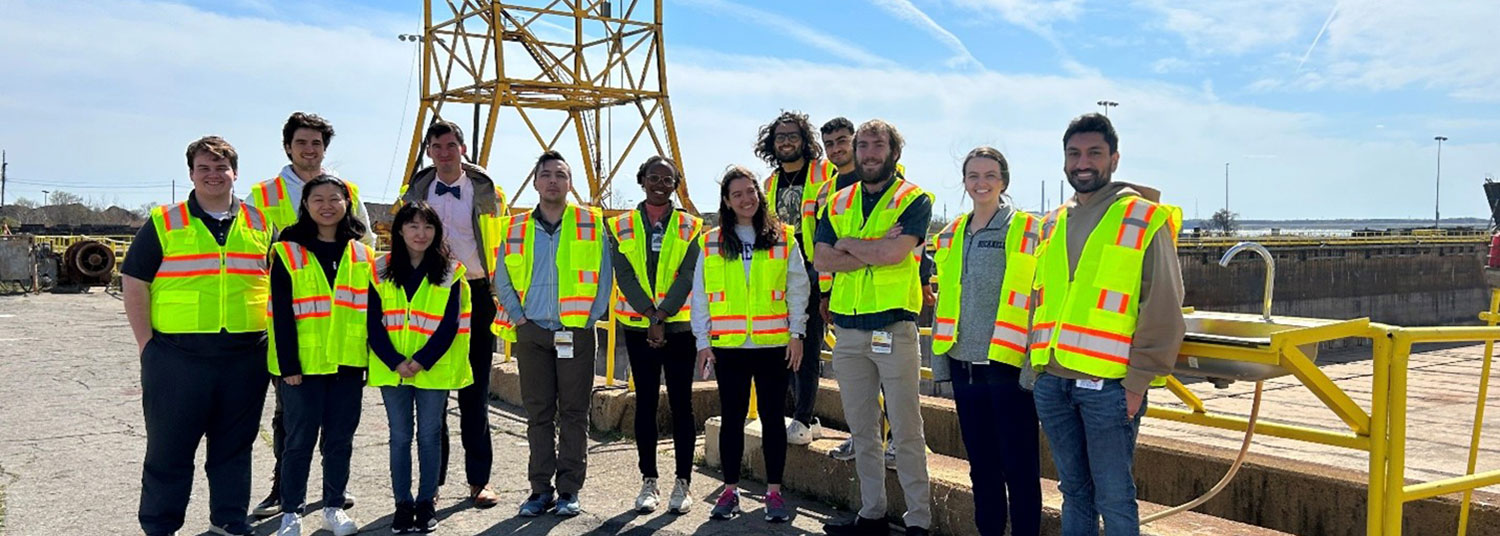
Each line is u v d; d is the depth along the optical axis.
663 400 7.46
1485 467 6.11
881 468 4.99
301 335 4.85
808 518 5.37
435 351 5.07
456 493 5.95
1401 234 63.00
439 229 5.13
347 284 4.97
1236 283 41.06
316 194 4.83
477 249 5.64
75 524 5.27
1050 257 3.74
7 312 18.00
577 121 21.16
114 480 6.13
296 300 4.84
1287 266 43.88
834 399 7.23
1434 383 10.08
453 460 6.73
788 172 6.11
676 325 5.43
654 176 5.39
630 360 5.56
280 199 5.32
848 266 4.70
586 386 5.50
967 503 4.83
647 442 5.53
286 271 4.80
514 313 5.44
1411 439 7.16
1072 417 3.72
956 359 4.41
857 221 4.77
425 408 5.18
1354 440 3.52
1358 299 47.25
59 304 19.98
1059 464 3.80
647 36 20.08
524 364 5.50
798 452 5.85
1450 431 7.46
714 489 5.95
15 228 40.12
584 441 5.52
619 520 5.36
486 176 5.76
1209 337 3.57
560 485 5.46
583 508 5.59
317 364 4.87
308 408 4.89
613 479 6.19
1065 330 3.55
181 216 4.61
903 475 4.84
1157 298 3.38
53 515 5.42
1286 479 5.06
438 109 18.86
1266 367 3.44
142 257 4.55
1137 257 3.41
